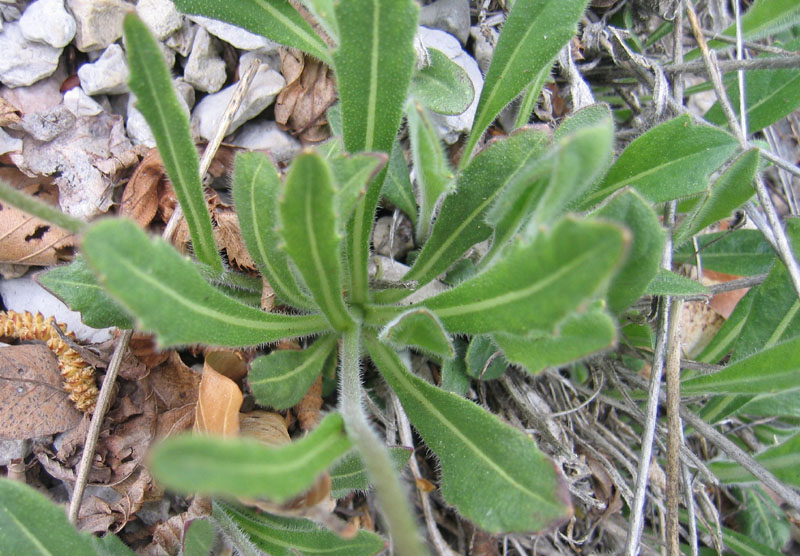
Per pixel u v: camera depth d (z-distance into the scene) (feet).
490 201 0.35
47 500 0.28
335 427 0.26
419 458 0.41
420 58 0.37
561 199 0.22
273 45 0.41
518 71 0.36
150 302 0.24
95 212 0.38
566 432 0.41
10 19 0.38
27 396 0.35
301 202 0.25
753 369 0.36
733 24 0.46
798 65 0.40
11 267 0.38
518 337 0.27
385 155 0.27
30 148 0.38
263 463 0.19
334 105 0.40
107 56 0.39
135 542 0.36
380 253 0.42
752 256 0.45
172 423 0.37
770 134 0.51
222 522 0.33
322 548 0.33
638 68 0.45
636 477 0.36
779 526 0.44
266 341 0.32
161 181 0.39
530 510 0.28
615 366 0.42
